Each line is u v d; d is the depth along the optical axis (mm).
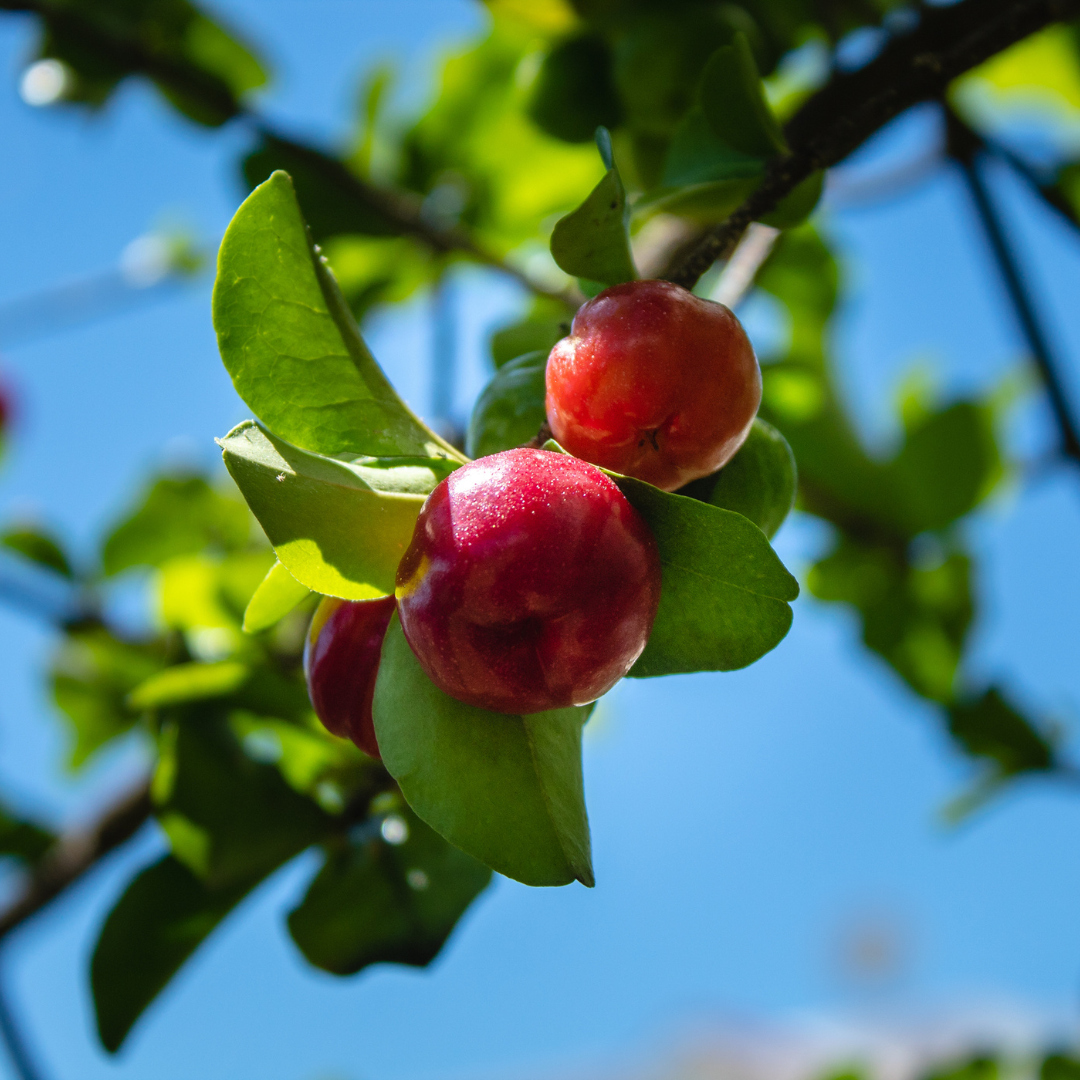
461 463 227
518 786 222
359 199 383
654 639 225
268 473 217
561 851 220
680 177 263
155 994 285
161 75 385
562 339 225
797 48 347
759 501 235
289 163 393
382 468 224
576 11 325
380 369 230
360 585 220
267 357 227
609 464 224
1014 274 358
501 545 213
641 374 220
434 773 221
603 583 213
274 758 284
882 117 240
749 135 257
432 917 274
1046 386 365
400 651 225
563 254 231
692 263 234
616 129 327
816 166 238
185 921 285
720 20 311
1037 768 398
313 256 229
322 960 275
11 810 392
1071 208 350
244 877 282
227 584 325
